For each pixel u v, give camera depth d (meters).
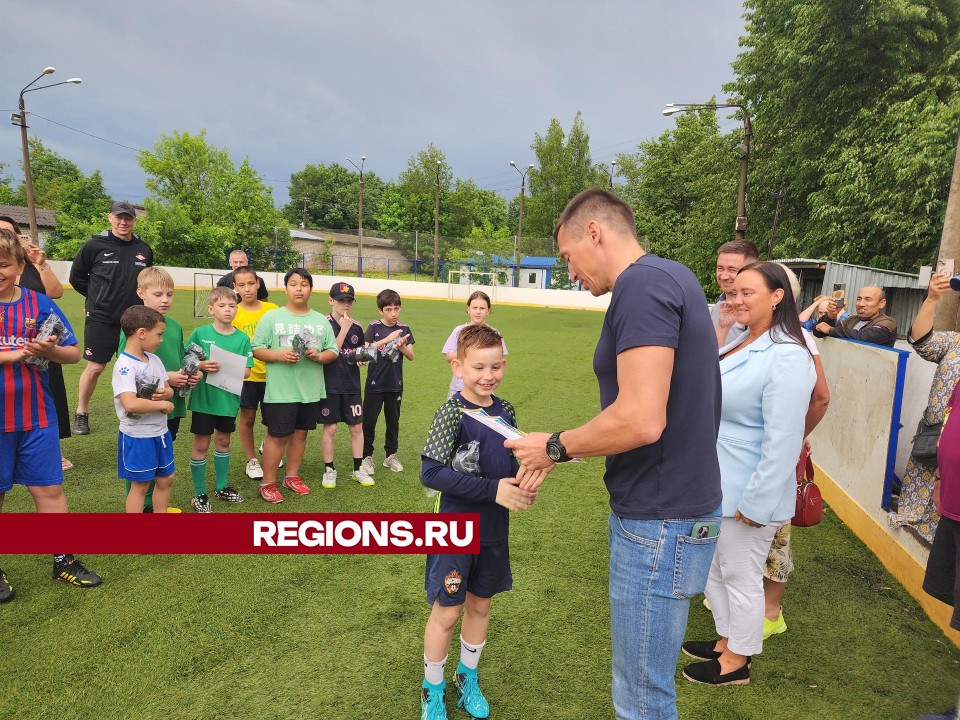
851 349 4.37
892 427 3.56
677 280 1.49
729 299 3.14
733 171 23.30
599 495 4.49
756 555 2.39
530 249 37.59
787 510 2.40
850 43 16.84
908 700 2.34
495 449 2.12
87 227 29.97
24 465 2.98
